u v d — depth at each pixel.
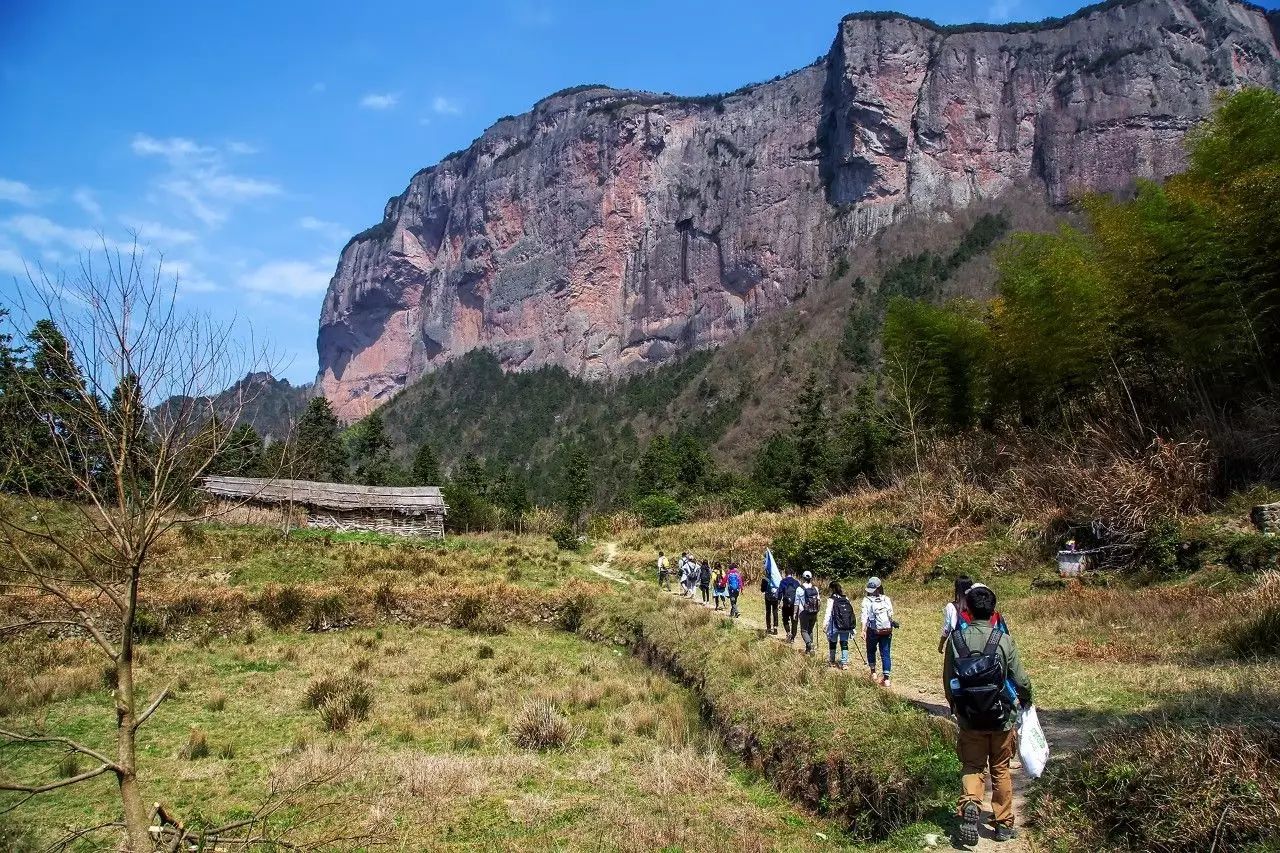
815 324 132.25
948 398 30.20
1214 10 155.00
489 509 49.19
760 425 101.94
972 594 5.69
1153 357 19.95
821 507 34.72
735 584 18.97
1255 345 17.08
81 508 4.68
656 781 8.32
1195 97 147.75
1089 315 19.81
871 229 163.88
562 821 7.30
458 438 163.88
